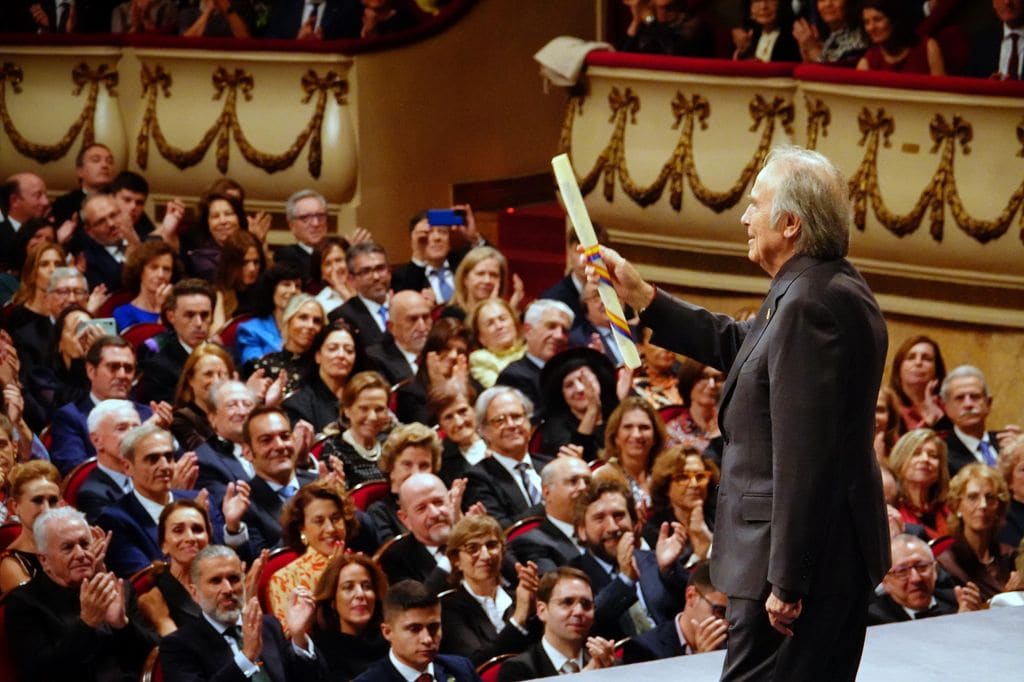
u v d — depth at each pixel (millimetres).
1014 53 15359
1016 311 15539
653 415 12516
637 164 17594
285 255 17438
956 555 11727
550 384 13438
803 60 16938
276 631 9750
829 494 5496
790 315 5559
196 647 9641
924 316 16156
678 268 17875
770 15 17219
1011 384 15703
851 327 5555
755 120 16703
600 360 13586
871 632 7777
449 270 17625
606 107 17906
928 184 15500
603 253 6184
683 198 17328
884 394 13398
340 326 13836
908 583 10898
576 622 9867
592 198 18156
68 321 13945
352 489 11898
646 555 10961
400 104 19906
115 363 12953
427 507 11008
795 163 5727
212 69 19859
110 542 10852
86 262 16969
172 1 21047
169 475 11078
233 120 19766
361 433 12727
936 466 12383
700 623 10156
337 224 19766
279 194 19812
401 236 20188
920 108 15461
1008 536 12195
